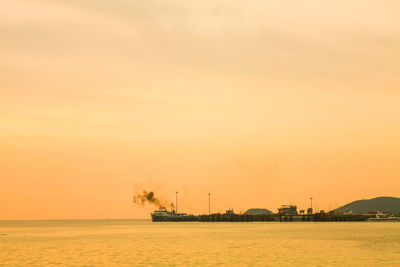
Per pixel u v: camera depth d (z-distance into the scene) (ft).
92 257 277.23
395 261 252.42
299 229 650.43
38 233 631.15
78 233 618.03
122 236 513.04
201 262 249.96
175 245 364.99
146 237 485.97
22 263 250.98
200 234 536.83
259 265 237.66
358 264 240.94
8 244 395.55
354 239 418.51
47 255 291.38
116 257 276.21
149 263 246.88
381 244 360.07
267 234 517.55
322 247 336.08
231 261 253.85
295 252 300.20
